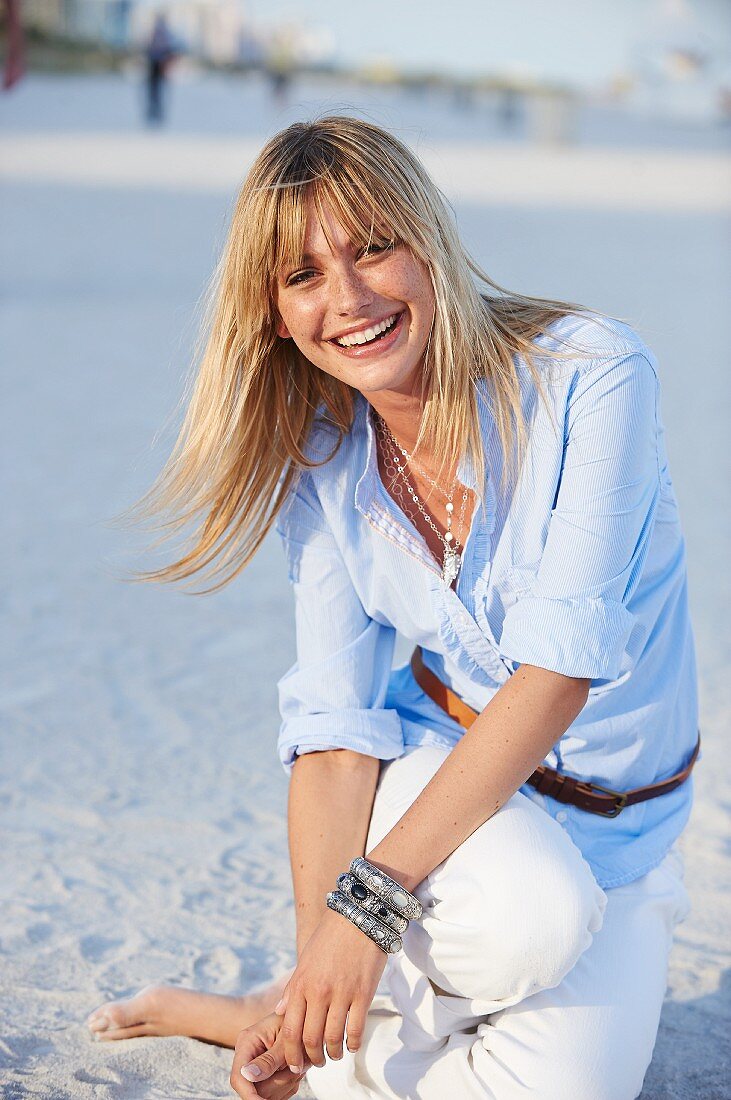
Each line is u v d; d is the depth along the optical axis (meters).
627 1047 2.50
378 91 76.25
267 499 2.92
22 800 4.16
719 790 4.28
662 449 2.70
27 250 18.55
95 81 66.44
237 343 2.70
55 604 6.02
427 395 2.66
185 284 16.16
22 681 5.16
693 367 12.14
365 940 2.43
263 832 4.01
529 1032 2.48
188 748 4.60
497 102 66.75
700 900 3.62
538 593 2.56
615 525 2.52
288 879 3.74
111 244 19.38
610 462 2.53
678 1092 2.83
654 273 17.78
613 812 2.75
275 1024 2.55
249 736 4.72
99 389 10.51
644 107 81.81
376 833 2.77
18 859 3.78
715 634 5.75
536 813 2.56
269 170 2.51
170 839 3.94
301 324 2.57
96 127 42.59
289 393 2.83
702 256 19.69
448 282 2.53
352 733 2.84
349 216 2.45
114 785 4.29
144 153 33.97
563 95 55.19
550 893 2.38
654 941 2.66
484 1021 2.64
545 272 17.28
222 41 96.06
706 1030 3.06
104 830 3.98
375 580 2.83
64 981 3.21
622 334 2.62
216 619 5.95
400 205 2.47
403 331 2.56
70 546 6.80
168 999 2.98
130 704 4.98
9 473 8.12
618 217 24.47
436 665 2.96
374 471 2.77
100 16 74.62
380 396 2.69
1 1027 3.01
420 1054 2.63
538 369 2.59
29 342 12.45
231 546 2.98
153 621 5.88
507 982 2.43
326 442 2.87
